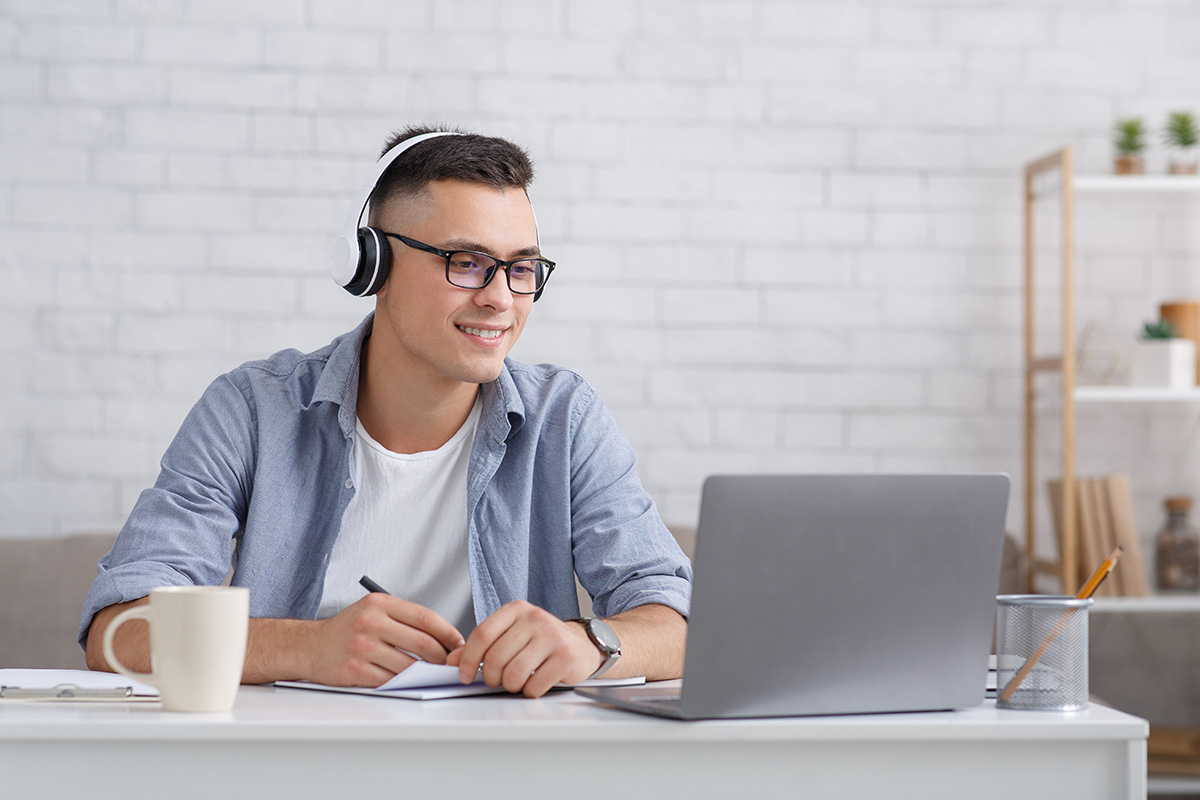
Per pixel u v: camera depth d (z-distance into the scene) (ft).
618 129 9.21
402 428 4.80
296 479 4.71
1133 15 9.45
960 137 9.34
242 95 9.00
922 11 9.34
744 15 9.28
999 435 9.32
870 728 2.85
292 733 2.73
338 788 2.76
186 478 4.45
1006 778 2.90
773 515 2.86
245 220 9.00
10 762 2.71
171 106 8.96
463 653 3.37
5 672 3.69
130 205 8.93
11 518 8.79
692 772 2.83
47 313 8.86
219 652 2.94
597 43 9.21
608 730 2.79
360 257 4.37
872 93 9.32
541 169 9.17
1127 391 8.46
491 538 4.77
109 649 3.04
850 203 9.30
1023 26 9.39
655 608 4.15
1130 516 8.60
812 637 2.93
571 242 9.17
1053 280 9.34
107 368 8.89
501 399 4.78
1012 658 3.18
